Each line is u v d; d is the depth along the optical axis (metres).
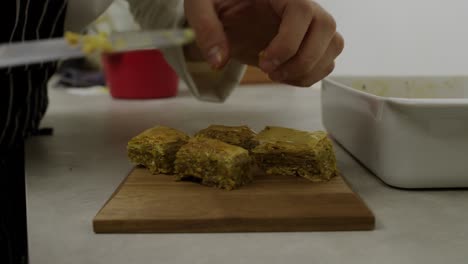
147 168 0.66
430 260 0.50
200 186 0.61
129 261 0.50
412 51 1.05
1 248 0.50
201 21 0.64
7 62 0.44
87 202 0.61
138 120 0.99
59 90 1.50
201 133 0.70
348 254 0.51
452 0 0.99
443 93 0.83
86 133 0.89
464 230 0.54
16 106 0.75
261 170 0.66
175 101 1.24
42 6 0.72
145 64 1.23
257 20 0.77
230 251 0.52
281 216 0.55
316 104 1.15
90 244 0.53
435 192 0.62
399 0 1.03
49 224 0.56
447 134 0.60
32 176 0.68
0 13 0.68
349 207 0.56
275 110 1.07
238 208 0.56
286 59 0.67
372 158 0.66
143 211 0.56
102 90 1.46
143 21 0.84
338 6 1.07
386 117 0.62
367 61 1.10
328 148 0.64
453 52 1.01
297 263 0.50
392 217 0.57
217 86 0.94
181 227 0.54
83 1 0.78
